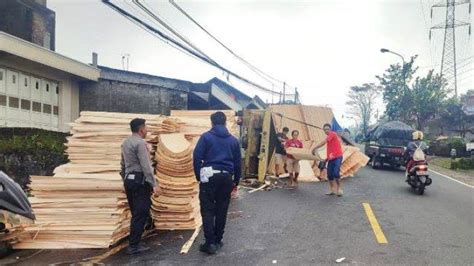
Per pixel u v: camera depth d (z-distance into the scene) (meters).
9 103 13.21
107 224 6.06
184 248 5.97
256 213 8.30
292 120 16.72
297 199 9.96
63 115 15.89
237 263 5.32
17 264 5.29
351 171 15.18
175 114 11.50
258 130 12.96
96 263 5.33
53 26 18.41
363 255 5.63
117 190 6.18
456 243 6.26
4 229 5.69
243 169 12.93
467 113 38.06
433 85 36.66
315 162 14.14
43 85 14.91
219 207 5.96
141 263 5.33
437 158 29.44
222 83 29.47
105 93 17.89
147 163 5.76
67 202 6.11
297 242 6.25
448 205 9.66
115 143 6.96
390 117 38.44
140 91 18.89
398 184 13.38
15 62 13.16
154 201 7.05
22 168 10.21
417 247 6.02
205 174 5.82
